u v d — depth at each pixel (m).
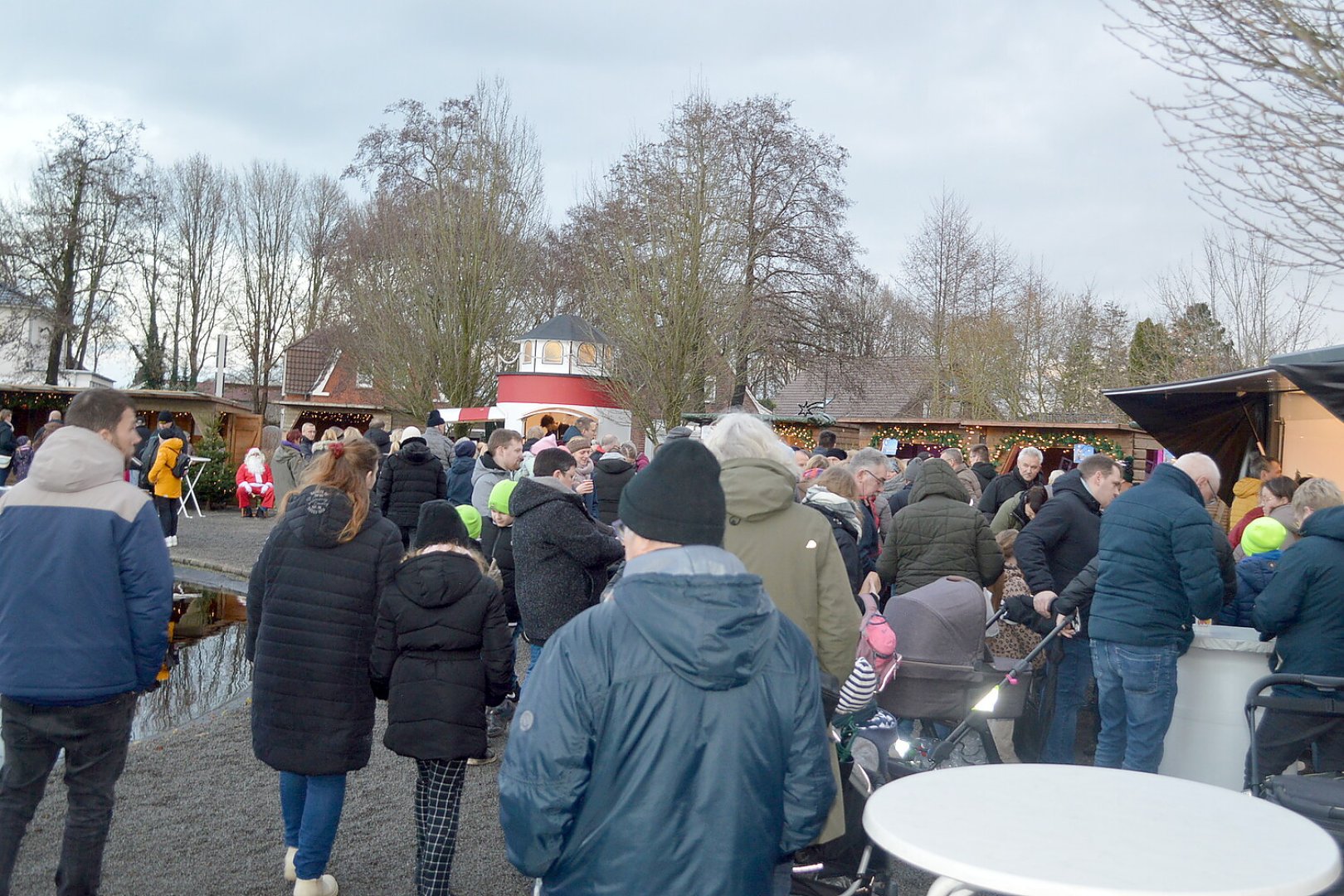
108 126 42.53
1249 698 4.38
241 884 4.71
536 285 41.50
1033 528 6.29
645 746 2.33
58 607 3.86
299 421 36.50
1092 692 7.38
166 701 8.22
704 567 2.47
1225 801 2.78
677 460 2.61
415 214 36.12
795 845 2.56
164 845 5.14
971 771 3.04
